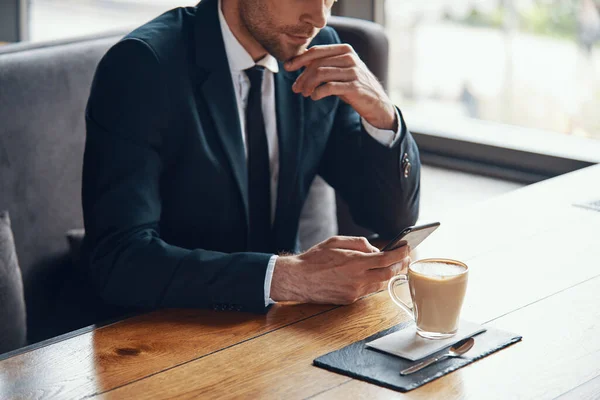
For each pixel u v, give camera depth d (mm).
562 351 1005
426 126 2619
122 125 1386
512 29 2488
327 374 950
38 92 1801
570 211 1576
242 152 1488
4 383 940
